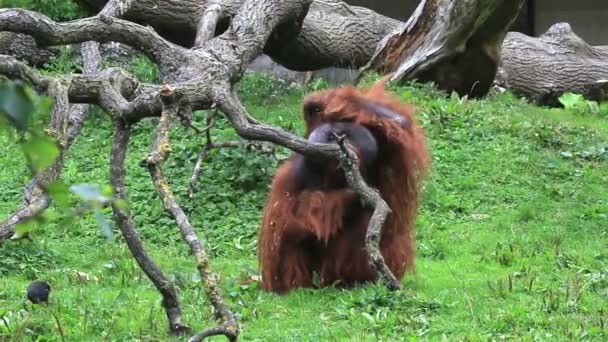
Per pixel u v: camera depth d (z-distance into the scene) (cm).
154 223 1383
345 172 920
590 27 3064
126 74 979
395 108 1054
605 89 2291
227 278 1092
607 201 1520
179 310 854
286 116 1833
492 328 886
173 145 1577
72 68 2058
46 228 1342
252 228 1359
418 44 1981
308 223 979
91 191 315
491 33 1931
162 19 1927
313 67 2102
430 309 941
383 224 952
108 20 1227
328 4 2112
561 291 1020
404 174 1013
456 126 1772
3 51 2044
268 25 1662
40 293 972
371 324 888
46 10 2080
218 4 1625
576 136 1816
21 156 1703
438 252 1251
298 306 961
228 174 1477
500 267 1177
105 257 1243
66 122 877
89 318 915
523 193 1535
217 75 1412
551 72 2275
